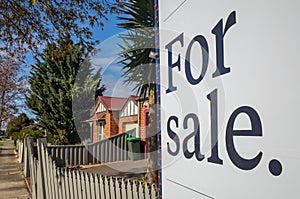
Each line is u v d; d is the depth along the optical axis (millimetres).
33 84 14836
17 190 5773
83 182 2816
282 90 835
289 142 807
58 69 14445
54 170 3531
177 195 1438
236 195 1020
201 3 1271
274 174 854
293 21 810
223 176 1095
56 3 4766
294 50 804
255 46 944
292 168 797
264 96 900
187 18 1385
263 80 906
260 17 927
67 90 14141
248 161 961
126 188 2195
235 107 1033
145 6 3102
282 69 838
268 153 876
